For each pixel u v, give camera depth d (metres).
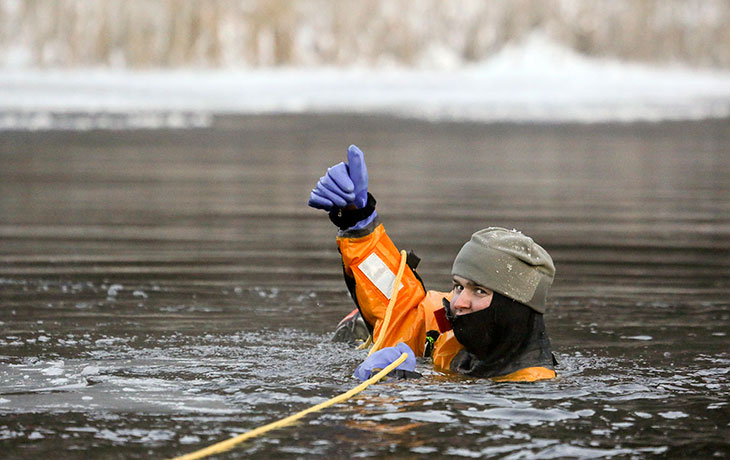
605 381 10.97
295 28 172.75
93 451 8.36
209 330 14.08
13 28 162.38
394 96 138.38
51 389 10.45
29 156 56.69
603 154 62.16
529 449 8.46
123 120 90.19
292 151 62.00
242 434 8.84
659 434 8.92
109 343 13.03
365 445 8.51
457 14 183.00
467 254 11.20
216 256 22.45
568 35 187.25
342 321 13.59
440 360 11.91
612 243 25.23
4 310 15.52
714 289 18.28
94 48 163.62
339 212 12.44
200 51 167.00
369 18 176.50
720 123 96.56
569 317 15.41
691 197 38.12
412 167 51.59
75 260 21.59
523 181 44.34
